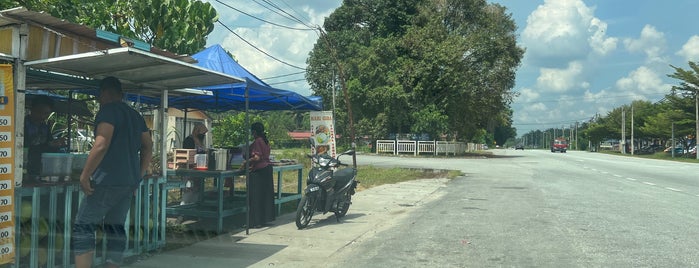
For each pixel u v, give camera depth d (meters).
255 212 8.45
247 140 7.83
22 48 4.72
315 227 8.68
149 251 6.37
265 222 8.62
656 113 70.81
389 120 40.19
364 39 49.00
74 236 4.55
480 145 68.88
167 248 6.85
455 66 39.09
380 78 40.31
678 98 52.97
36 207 4.83
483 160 34.50
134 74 5.83
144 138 4.94
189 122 22.36
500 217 9.82
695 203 12.05
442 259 6.50
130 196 4.89
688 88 51.22
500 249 7.05
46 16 4.72
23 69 4.75
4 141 4.41
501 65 41.75
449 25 45.62
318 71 50.00
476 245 7.32
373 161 31.19
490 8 45.09
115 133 4.58
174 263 6.12
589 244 7.36
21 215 4.71
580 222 9.23
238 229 8.35
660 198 13.07
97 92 7.34
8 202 4.45
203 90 8.42
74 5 10.16
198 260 6.30
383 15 46.25
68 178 5.16
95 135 4.55
